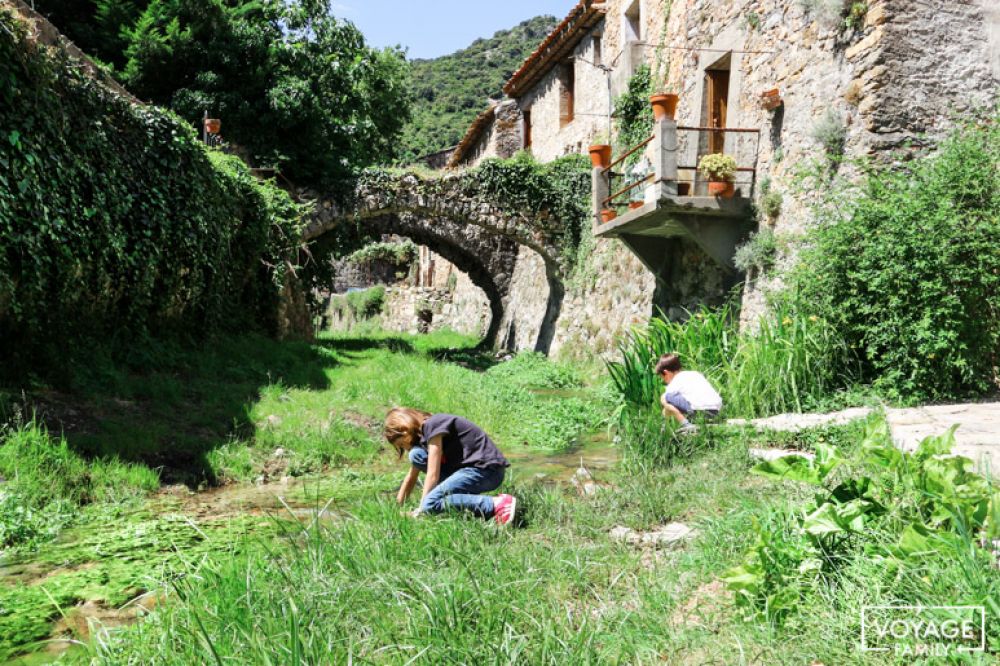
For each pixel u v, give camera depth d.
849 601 2.27
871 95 7.04
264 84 15.84
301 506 4.90
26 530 4.12
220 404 7.43
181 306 9.36
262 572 2.98
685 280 11.00
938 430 4.32
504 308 23.77
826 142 7.59
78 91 7.31
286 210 13.57
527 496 4.27
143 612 2.92
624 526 3.83
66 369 6.53
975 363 5.98
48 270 6.46
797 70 8.27
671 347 8.02
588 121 17.70
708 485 4.29
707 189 9.59
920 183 6.46
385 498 4.26
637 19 15.11
